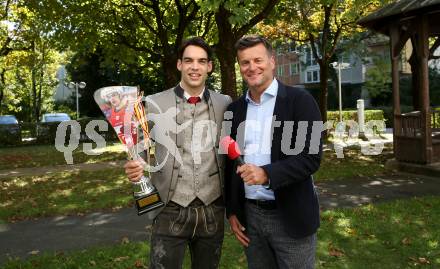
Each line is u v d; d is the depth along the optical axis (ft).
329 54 59.67
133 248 16.26
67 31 50.24
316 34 59.57
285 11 50.60
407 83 101.65
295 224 8.45
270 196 8.77
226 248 15.85
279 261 8.97
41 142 75.56
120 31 52.95
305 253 8.70
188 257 15.19
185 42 9.11
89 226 20.07
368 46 93.86
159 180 9.11
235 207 9.31
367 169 33.73
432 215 19.84
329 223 18.65
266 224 8.87
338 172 32.27
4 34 66.64
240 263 14.58
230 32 35.58
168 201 8.99
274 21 49.39
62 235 18.79
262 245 9.22
